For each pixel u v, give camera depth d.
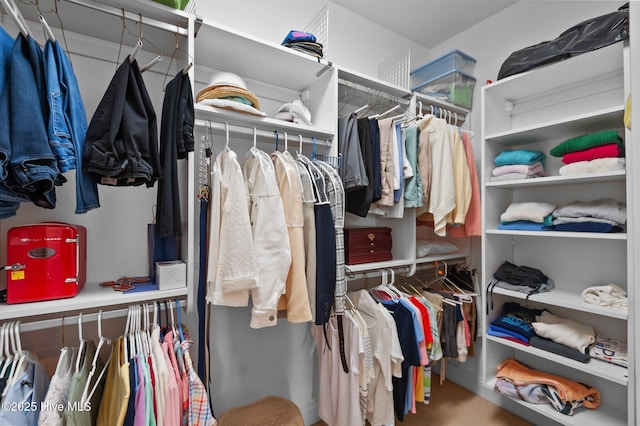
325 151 1.67
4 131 0.70
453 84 2.07
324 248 1.30
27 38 0.78
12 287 0.94
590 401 1.61
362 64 2.16
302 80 1.69
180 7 1.13
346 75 1.66
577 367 1.46
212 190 1.17
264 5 1.75
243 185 1.13
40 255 0.98
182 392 1.00
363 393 1.41
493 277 1.89
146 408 0.89
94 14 1.10
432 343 1.65
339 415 1.45
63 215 1.21
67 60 0.89
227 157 1.20
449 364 2.31
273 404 1.46
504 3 2.03
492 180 1.86
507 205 1.99
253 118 1.33
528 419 1.83
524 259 1.99
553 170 1.86
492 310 1.87
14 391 0.83
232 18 1.64
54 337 1.20
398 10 2.10
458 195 1.79
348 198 1.65
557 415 1.54
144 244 1.37
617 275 1.61
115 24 1.16
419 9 2.09
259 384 1.70
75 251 1.03
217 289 1.09
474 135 2.22
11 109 0.73
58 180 0.85
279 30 1.80
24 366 0.90
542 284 1.74
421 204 1.72
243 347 1.65
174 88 1.09
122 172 0.90
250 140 1.67
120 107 0.88
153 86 1.38
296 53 1.43
